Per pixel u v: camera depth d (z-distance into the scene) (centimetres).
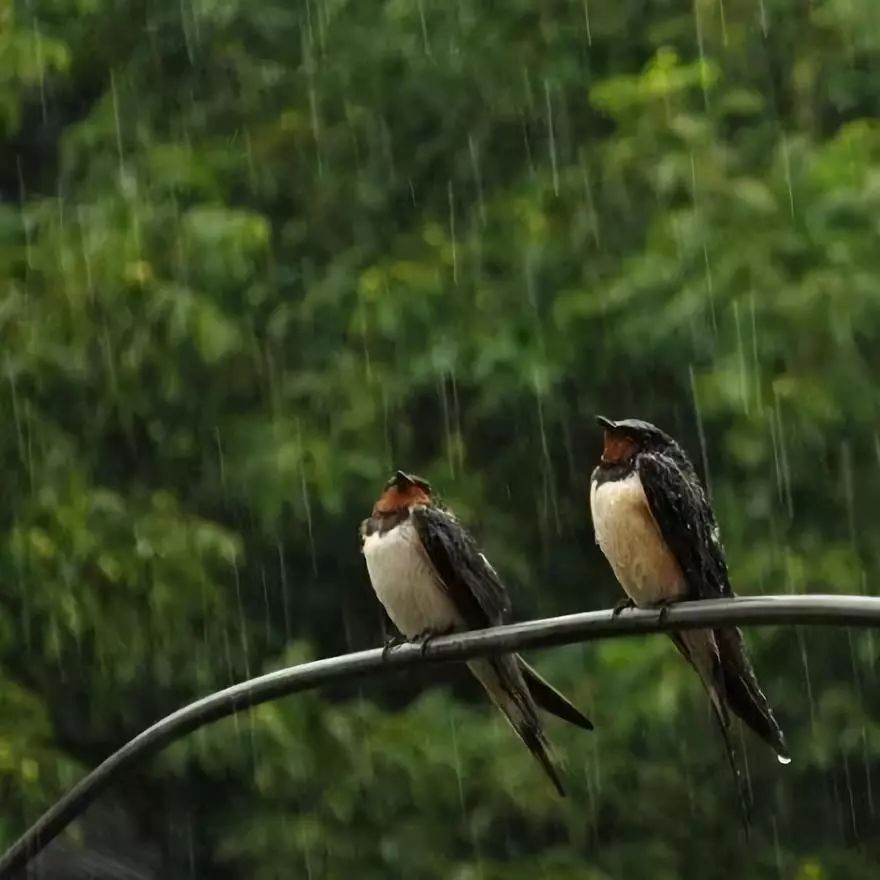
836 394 1420
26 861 817
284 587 1656
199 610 1458
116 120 1627
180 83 1689
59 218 1484
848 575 1445
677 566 921
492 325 1526
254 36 1698
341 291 1578
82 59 1714
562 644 750
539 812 1485
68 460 1424
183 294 1441
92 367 1448
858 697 1505
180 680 1497
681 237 1463
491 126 1656
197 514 1559
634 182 1534
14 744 1399
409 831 1508
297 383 1542
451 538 992
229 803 1750
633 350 1470
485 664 859
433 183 1659
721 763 1526
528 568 1602
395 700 1750
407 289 1536
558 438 1587
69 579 1401
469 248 1563
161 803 1747
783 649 1499
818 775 1622
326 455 1515
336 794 1484
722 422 1527
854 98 1599
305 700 1498
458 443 1563
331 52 1666
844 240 1445
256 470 1515
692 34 1642
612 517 925
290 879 1516
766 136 1580
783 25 1630
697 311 1440
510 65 1653
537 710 856
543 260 1538
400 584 993
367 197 1644
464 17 1661
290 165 1659
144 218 1477
